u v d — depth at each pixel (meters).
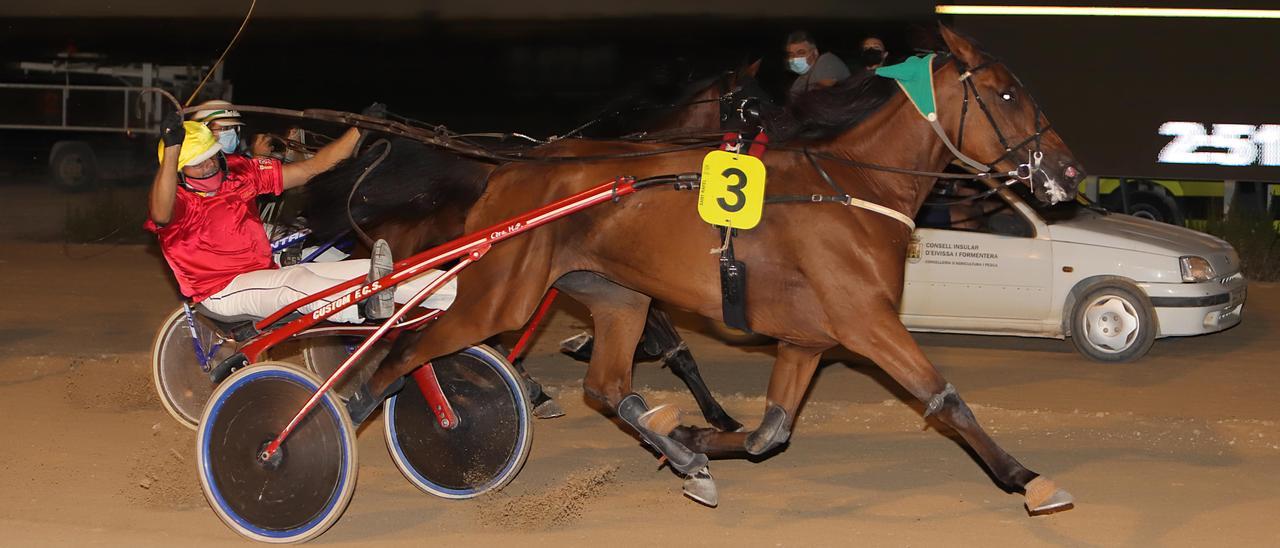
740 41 14.78
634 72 15.84
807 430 7.65
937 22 6.16
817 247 5.62
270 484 5.55
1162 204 15.09
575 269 6.10
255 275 5.97
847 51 14.12
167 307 11.73
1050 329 9.72
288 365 5.62
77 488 6.27
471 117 16.94
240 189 6.02
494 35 16.52
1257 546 5.56
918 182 5.89
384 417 6.23
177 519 5.86
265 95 17.64
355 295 5.72
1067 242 9.64
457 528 5.83
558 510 5.99
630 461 6.96
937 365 9.62
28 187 21.23
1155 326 9.48
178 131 5.46
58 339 10.13
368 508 6.14
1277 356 9.95
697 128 7.70
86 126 19.11
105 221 16.09
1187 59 13.69
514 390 6.34
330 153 6.32
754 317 5.82
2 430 7.34
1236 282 10.02
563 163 6.04
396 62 17.17
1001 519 5.95
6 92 19.17
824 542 5.61
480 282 5.99
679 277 5.83
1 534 5.56
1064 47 13.91
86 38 18.25
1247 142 13.65
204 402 7.16
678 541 5.62
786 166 5.80
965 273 9.66
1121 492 6.38
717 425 7.41
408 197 6.85
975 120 5.71
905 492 6.39
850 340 5.63
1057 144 5.71
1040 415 7.94
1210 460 6.99
